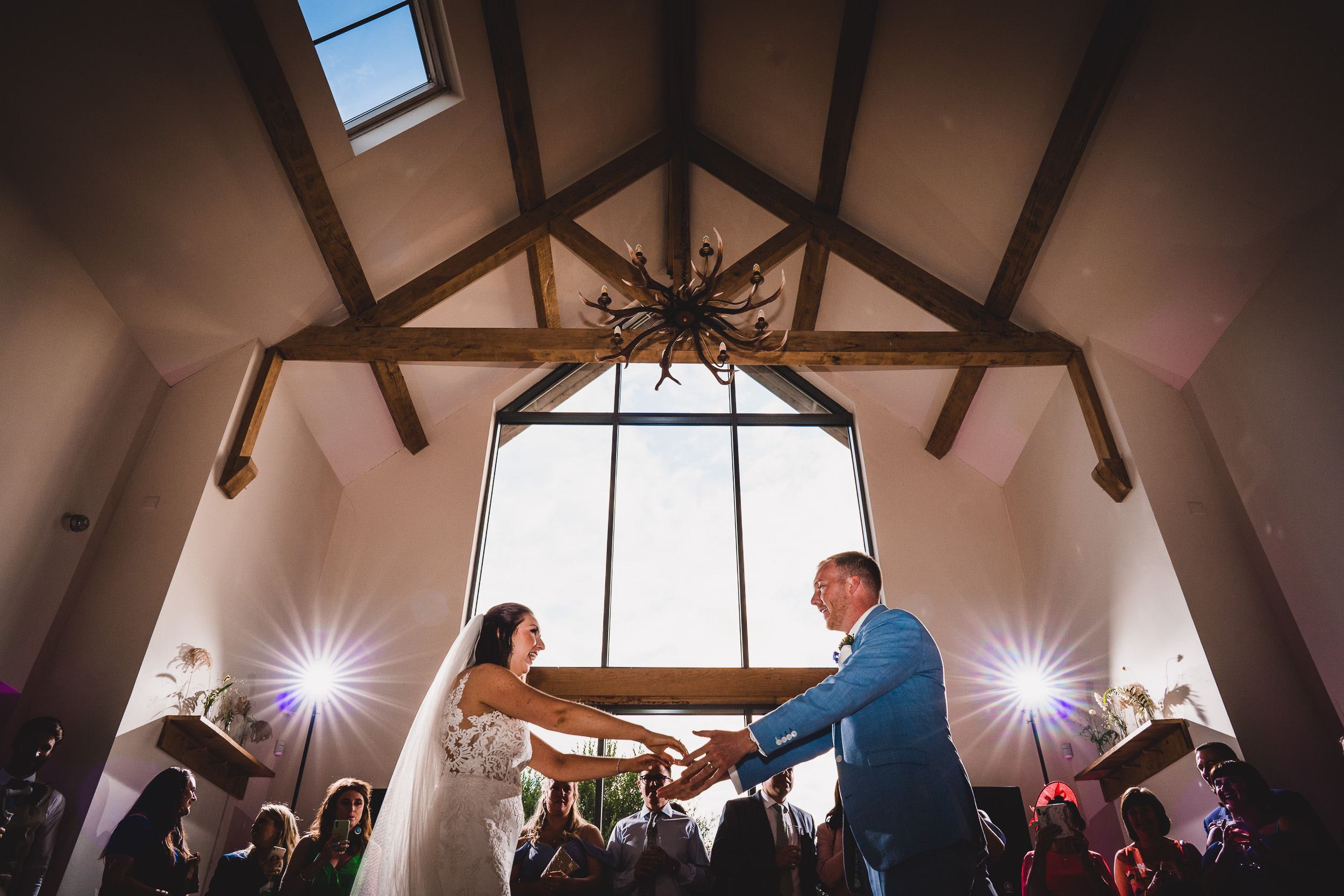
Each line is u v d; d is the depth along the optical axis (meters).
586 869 4.22
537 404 8.28
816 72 6.16
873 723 1.84
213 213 4.89
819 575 2.26
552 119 6.40
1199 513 5.18
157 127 4.34
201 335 5.41
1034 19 4.80
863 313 7.43
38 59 3.76
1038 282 5.97
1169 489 5.27
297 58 4.72
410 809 2.00
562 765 2.26
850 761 1.84
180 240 4.86
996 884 5.31
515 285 7.36
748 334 5.34
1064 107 4.93
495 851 1.88
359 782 4.07
